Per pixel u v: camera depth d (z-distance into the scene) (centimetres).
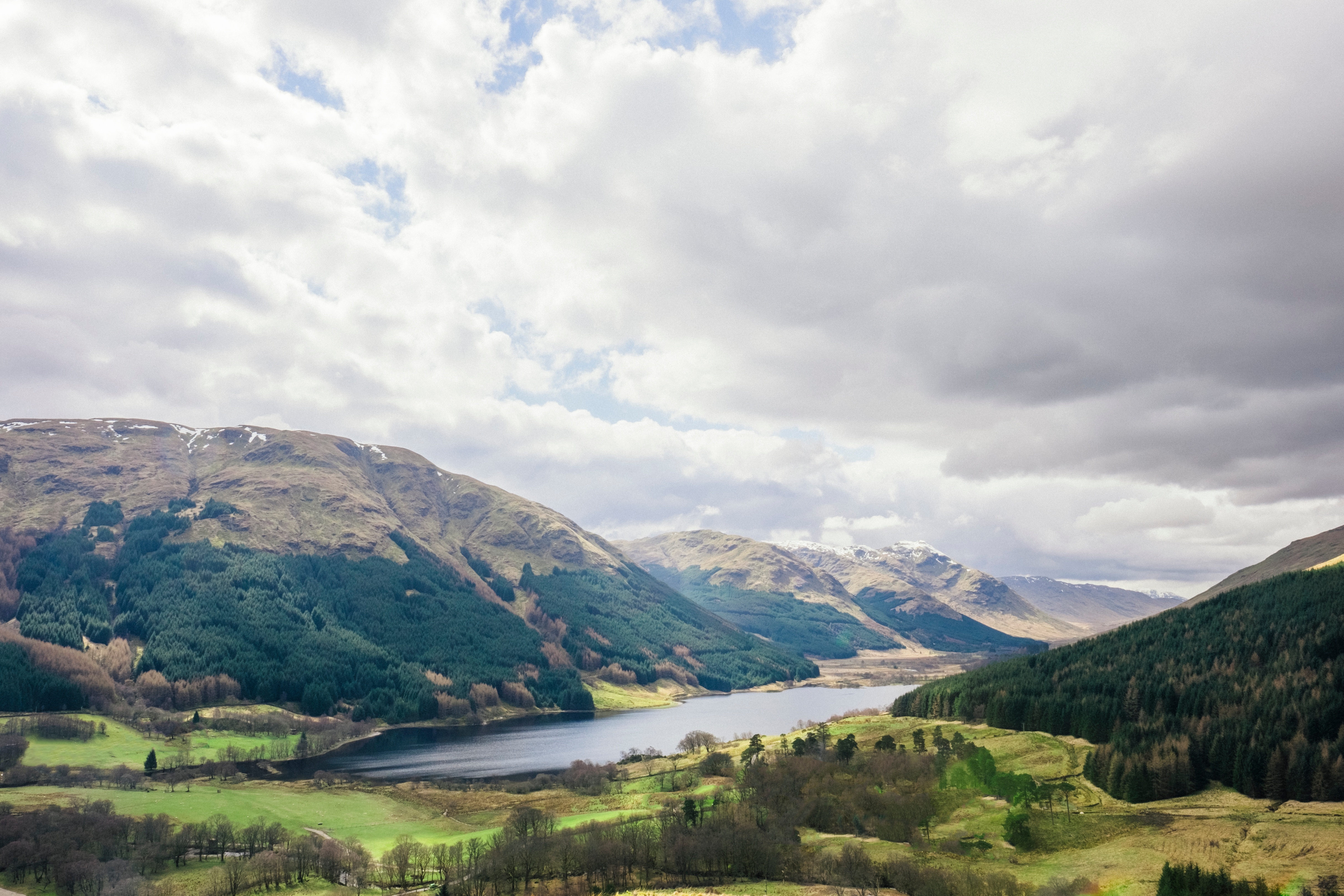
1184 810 19075
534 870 17788
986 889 15038
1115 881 15050
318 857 19275
